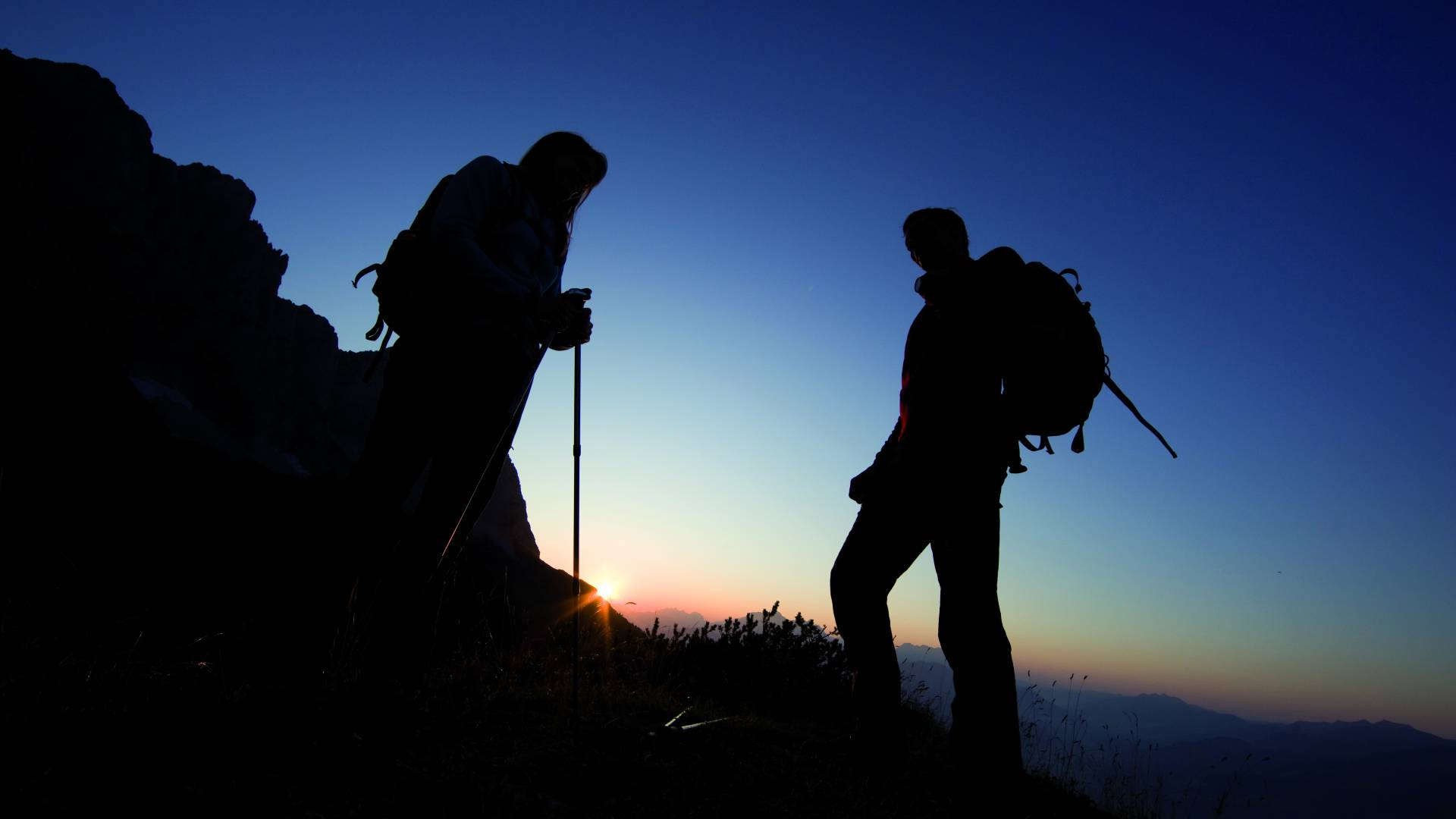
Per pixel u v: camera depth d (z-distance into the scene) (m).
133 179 56.88
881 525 3.20
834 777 3.03
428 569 3.00
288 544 3.99
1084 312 3.01
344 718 2.50
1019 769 2.88
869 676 3.19
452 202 3.02
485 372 3.00
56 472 3.56
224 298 58.66
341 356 64.44
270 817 1.82
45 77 53.84
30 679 2.19
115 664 2.41
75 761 1.86
